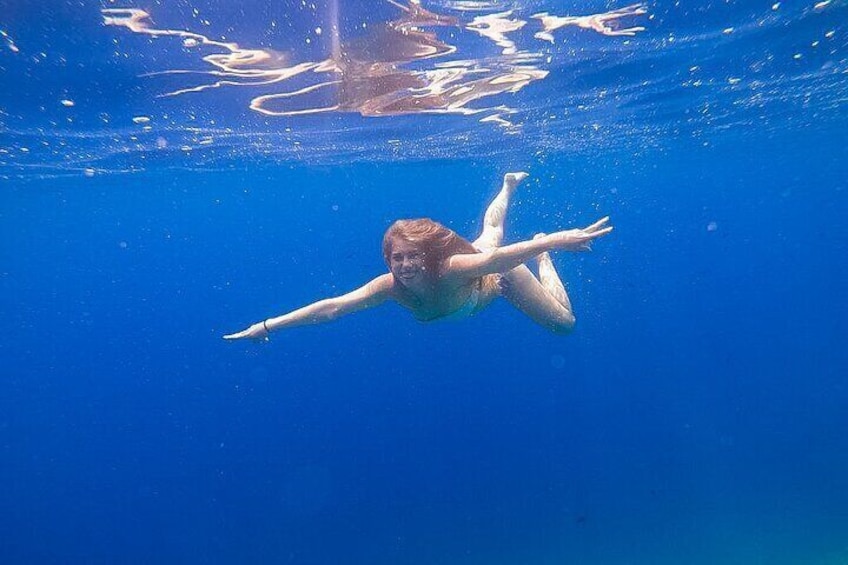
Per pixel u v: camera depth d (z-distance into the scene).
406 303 5.71
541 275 7.96
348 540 19.78
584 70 12.30
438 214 57.38
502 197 8.50
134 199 30.44
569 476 23.36
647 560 15.61
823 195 60.72
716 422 28.22
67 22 7.68
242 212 42.19
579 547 16.91
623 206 55.88
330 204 43.69
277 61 9.87
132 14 7.54
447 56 10.41
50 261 61.81
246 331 5.90
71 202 29.61
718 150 29.06
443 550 18.00
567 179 34.50
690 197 55.31
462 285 5.50
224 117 13.85
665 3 8.69
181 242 58.31
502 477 24.91
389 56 10.05
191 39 8.56
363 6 7.64
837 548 14.20
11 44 8.30
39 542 26.38
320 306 5.78
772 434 24.12
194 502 30.89
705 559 15.12
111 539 25.11
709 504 18.38
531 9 8.41
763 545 15.23
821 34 10.95
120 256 63.34
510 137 20.23
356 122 15.86
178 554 21.09
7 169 19.17
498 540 18.11
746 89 15.48
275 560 19.06
